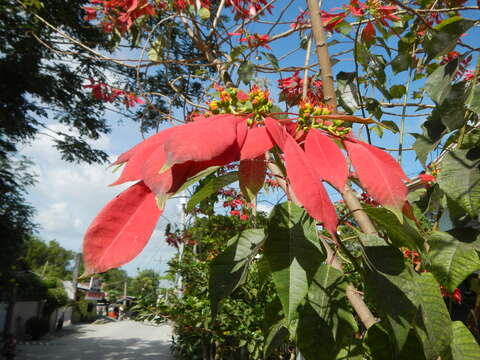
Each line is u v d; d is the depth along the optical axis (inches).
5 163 461.4
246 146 20.5
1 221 449.1
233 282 29.4
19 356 508.1
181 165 18.2
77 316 1162.6
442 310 28.0
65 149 450.9
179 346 235.1
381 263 29.5
